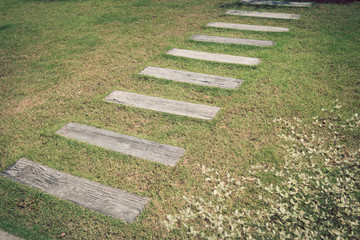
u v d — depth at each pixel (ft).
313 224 8.36
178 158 11.34
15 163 11.44
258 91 15.24
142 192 10.01
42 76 17.90
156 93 15.79
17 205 9.70
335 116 12.89
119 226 8.94
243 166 10.80
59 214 9.37
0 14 30.78
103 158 11.55
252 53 19.57
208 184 10.18
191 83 16.51
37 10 31.65
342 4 27.17
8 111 14.65
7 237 8.67
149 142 12.28
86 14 29.45
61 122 13.76
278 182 10.10
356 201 9.07
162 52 20.49
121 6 31.48
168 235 8.65
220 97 15.10
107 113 14.32
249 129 12.60
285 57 18.54
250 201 9.53
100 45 22.07
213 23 25.30
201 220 9.05
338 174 10.17
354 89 14.53
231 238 8.48
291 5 28.25
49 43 22.85
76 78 17.56
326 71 16.42
